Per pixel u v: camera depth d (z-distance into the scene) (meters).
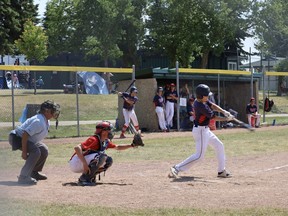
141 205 11.01
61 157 20.53
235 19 66.06
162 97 33.34
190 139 27.23
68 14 70.25
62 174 16.02
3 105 35.56
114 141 26.61
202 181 14.40
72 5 70.12
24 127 13.42
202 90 14.87
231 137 28.42
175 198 11.80
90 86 33.38
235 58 82.19
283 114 48.75
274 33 68.81
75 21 69.06
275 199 11.76
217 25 64.56
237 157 20.33
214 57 80.75
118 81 35.34
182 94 35.25
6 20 75.75
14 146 13.57
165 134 30.56
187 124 34.75
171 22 67.12
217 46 66.31
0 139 26.75
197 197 11.95
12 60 78.81
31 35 69.94
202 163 18.61
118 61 79.56
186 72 34.84
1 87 44.38
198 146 15.05
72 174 16.02
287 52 79.44
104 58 68.19
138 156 20.64
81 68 29.95
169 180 14.60
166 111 33.75
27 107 28.78
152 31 69.94
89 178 13.69
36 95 39.97
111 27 67.50
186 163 15.12
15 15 76.44
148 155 20.95
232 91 40.88
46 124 13.73
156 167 17.75
